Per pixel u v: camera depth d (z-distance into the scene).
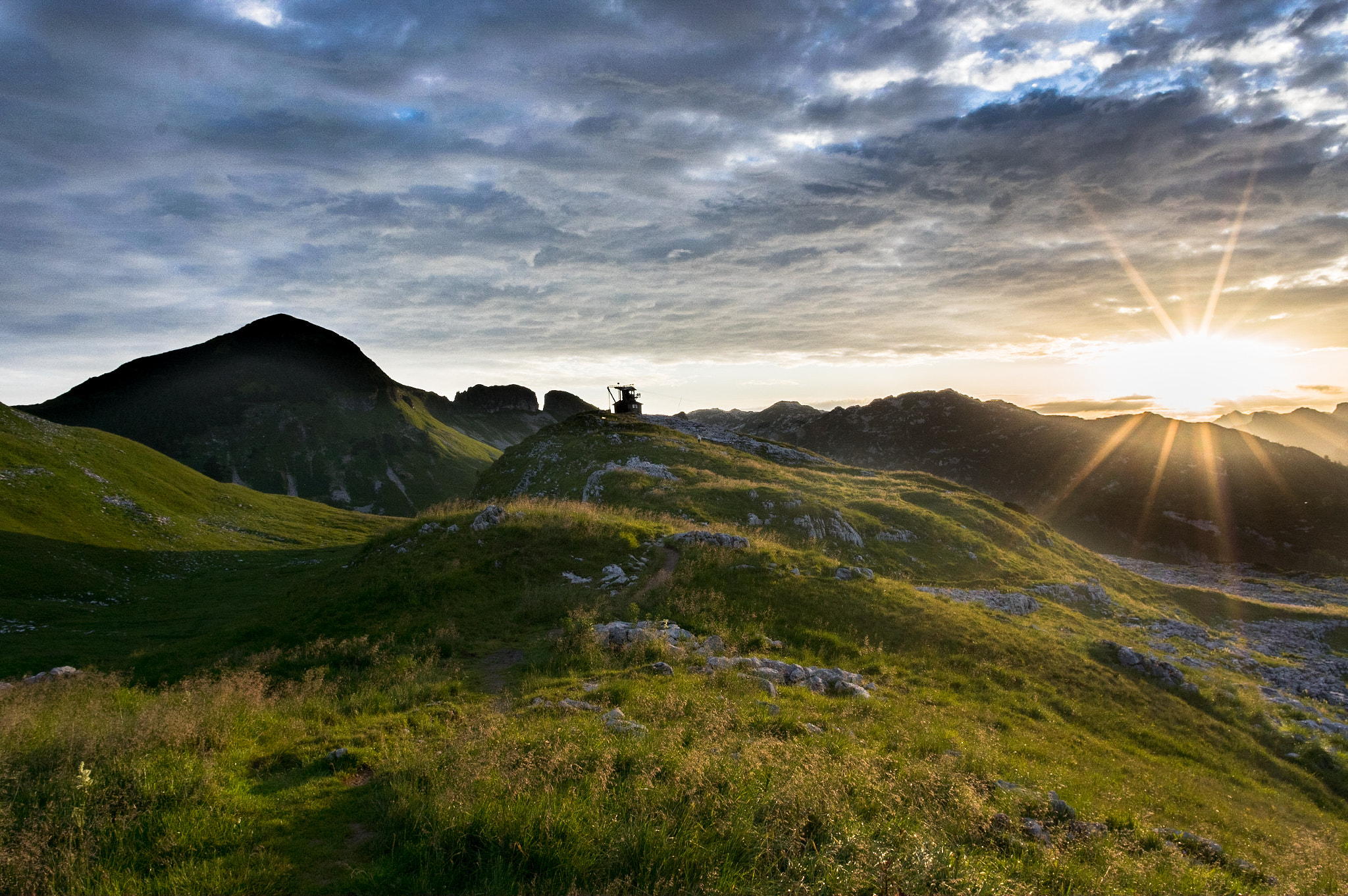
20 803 8.41
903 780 10.77
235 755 10.82
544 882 7.20
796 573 28.22
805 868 7.68
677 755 10.23
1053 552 62.50
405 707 14.59
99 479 79.00
